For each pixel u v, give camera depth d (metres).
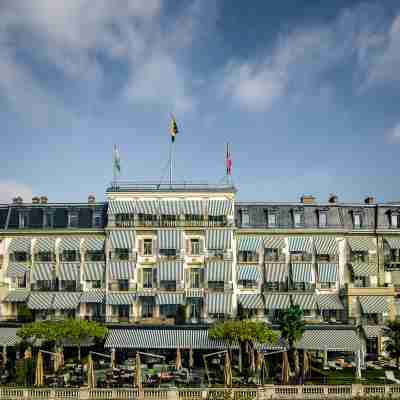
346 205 66.12
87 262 62.47
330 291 62.41
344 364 55.56
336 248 62.94
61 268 62.53
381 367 54.66
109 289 60.88
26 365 46.72
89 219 64.44
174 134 65.69
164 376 47.88
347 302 60.50
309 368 48.16
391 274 63.34
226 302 59.59
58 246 63.50
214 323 57.41
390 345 52.34
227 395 38.09
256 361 51.88
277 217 64.50
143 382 45.53
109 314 60.38
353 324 59.06
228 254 61.03
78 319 53.91
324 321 61.03
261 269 62.41
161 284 60.62
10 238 64.62
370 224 64.88
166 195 62.62
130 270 60.72
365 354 58.16
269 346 54.94
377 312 59.28
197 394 40.53
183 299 59.69
